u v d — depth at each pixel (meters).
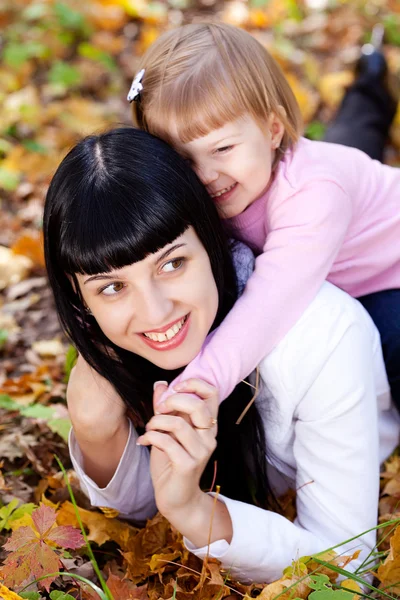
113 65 3.89
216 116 1.61
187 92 1.61
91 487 1.62
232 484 1.73
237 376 1.47
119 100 3.69
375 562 1.67
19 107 3.50
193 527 1.43
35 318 2.61
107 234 1.33
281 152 1.78
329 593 1.33
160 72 1.66
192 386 1.40
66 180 1.40
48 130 3.43
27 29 4.09
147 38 4.02
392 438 2.00
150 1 4.39
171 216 1.37
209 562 1.51
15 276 2.76
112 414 1.55
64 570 1.60
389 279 1.98
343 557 1.51
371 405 1.58
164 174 1.40
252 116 1.65
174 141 1.65
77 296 1.52
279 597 1.42
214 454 1.69
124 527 1.72
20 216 3.03
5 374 2.36
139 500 1.71
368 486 1.57
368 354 1.59
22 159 3.23
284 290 1.53
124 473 1.64
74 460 1.61
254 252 1.84
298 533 1.53
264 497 1.74
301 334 1.52
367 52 3.29
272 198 1.71
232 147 1.64
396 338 1.92
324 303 1.55
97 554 1.72
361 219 1.91
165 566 1.62
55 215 1.41
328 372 1.52
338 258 1.88
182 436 1.36
